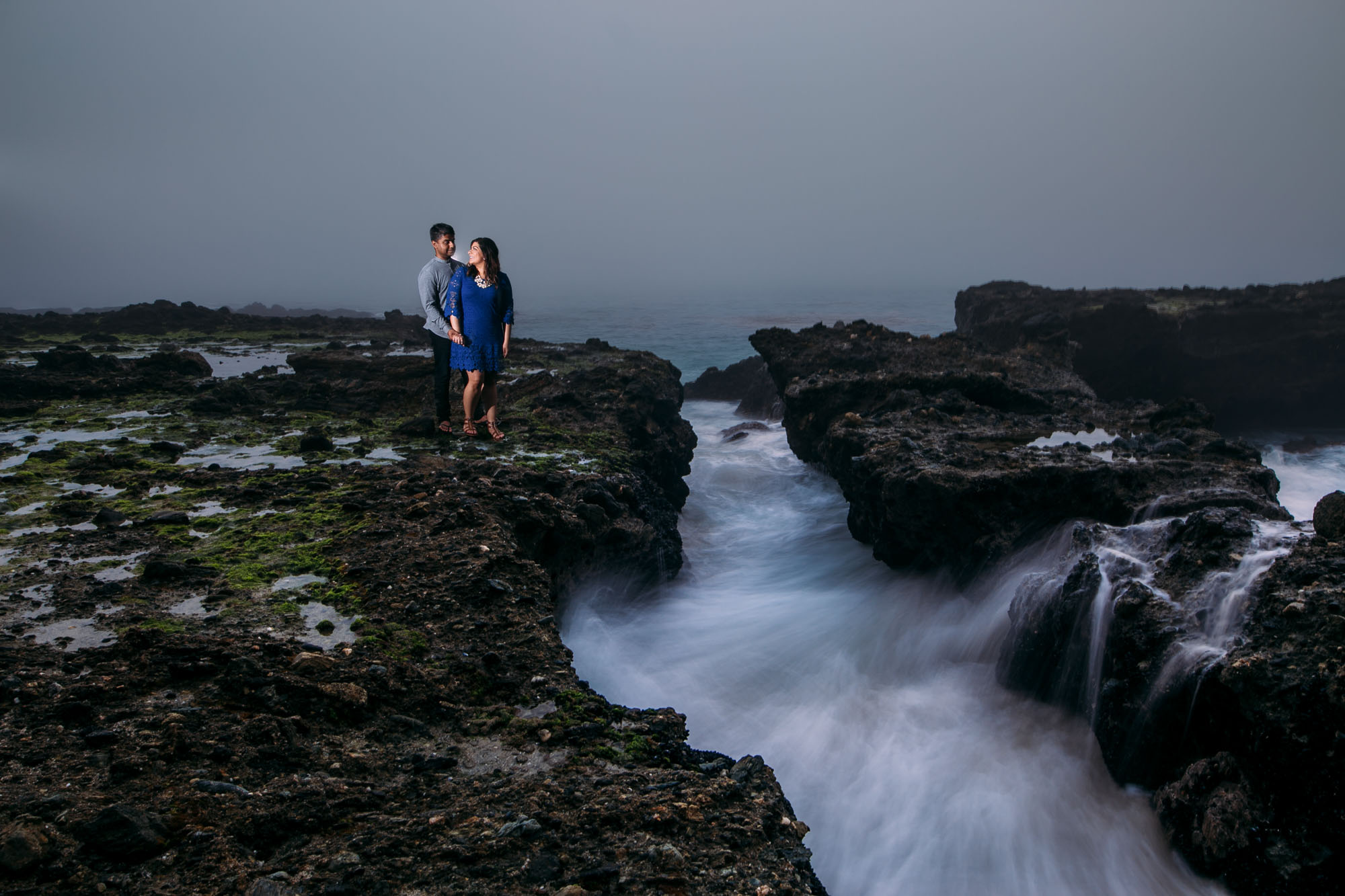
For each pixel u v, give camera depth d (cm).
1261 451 1783
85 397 1042
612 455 834
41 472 685
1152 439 874
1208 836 404
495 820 273
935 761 543
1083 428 985
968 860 463
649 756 332
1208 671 429
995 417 1042
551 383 1152
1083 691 557
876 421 1031
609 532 688
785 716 602
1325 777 365
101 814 249
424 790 296
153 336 1852
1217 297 2369
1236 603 458
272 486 634
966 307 2739
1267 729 386
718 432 1822
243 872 239
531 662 399
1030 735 569
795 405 1274
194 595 446
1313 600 416
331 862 246
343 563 488
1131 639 494
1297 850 373
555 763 320
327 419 948
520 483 676
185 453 768
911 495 767
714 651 701
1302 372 2017
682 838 271
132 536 529
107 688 332
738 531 1124
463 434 877
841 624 752
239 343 1728
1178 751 461
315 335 1873
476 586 461
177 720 310
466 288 806
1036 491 736
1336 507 486
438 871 246
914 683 659
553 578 623
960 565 766
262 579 468
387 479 663
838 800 507
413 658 391
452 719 350
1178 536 554
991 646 693
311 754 308
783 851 270
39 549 507
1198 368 2042
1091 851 460
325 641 399
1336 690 368
